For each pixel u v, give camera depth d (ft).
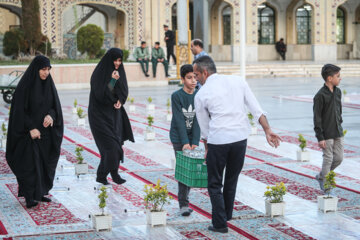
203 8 44.06
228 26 85.81
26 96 15.84
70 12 83.71
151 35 73.46
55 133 16.21
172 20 82.12
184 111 14.94
